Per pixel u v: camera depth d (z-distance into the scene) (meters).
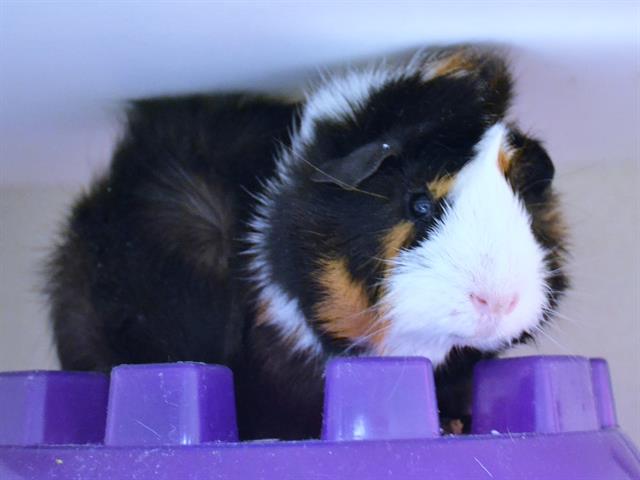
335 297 0.45
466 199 0.44
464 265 0.44
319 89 0.48
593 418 0.43
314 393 0.47
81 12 0.41
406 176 0.45
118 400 0.41
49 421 0.43
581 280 0.55
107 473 0.40
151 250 0.49
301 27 0.43
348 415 0.40
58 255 0.52
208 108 0.50
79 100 0.49
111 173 0.50
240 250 0.48
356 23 0.43
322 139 0.47
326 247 0.45
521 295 0.44
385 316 0.45
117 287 0.49
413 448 0.40
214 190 0.49
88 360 0.49
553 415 0.42
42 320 0.56
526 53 0.46
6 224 0.58
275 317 0.47
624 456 0.42
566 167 0.56
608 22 0.43
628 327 0.54
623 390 0.54
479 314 0.44
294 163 0.47
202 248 0.48
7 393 0.43
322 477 0.39
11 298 0.57
